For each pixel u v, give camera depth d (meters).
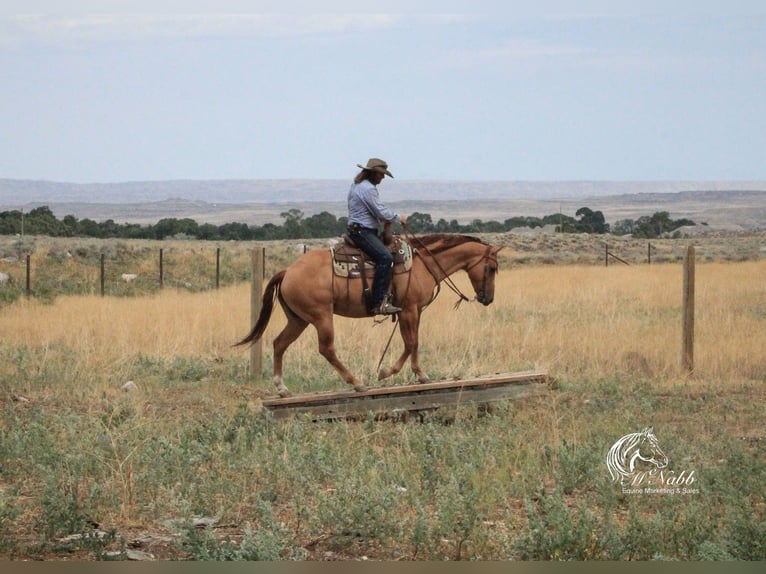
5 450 12.30
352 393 14.97
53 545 9.34
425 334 22.66
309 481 11.13
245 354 21.11
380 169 15.59
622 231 117.25
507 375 15.89
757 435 14.23
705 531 9.48
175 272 46.31
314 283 15.32
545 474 11.75
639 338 22.00
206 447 12.40
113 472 11.29
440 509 9.62
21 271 41.88
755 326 24.20
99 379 18.06
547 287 35.78
